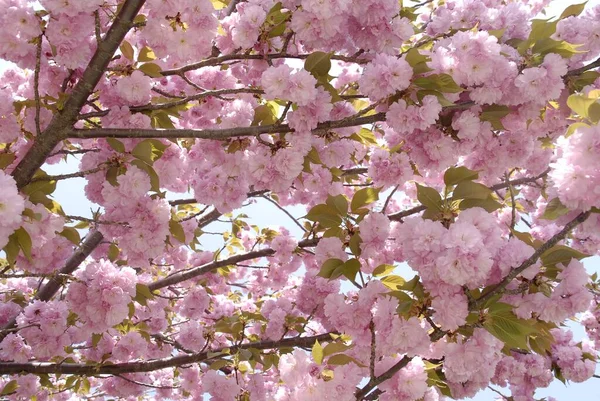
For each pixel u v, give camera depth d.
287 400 2.78
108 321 3.33
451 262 2.26
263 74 2.87
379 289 2.71
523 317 2.49
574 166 2.23
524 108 3.10
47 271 4.05
